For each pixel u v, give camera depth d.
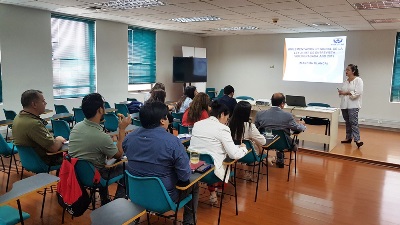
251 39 9.70
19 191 1.79
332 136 5.58
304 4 4.90
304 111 5.55
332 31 8.34
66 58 6.77
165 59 9.29
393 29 7.58
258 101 5.88
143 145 2.08
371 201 3.59
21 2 5.36
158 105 2.12
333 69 8.43
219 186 3.34
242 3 4.92
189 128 3.68
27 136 2.83
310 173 4.52
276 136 3.82
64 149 2.94
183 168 2.07
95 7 5.67
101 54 7.37
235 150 2.78
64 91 6.82
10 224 1.87
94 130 2.49
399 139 6.73
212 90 10.27
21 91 5.99
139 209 1.65
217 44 10.37
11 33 5.71
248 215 3.16
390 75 7.77
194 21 7.14
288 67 9.12
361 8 5.15
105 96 7.59
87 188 2.51
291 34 8.97
